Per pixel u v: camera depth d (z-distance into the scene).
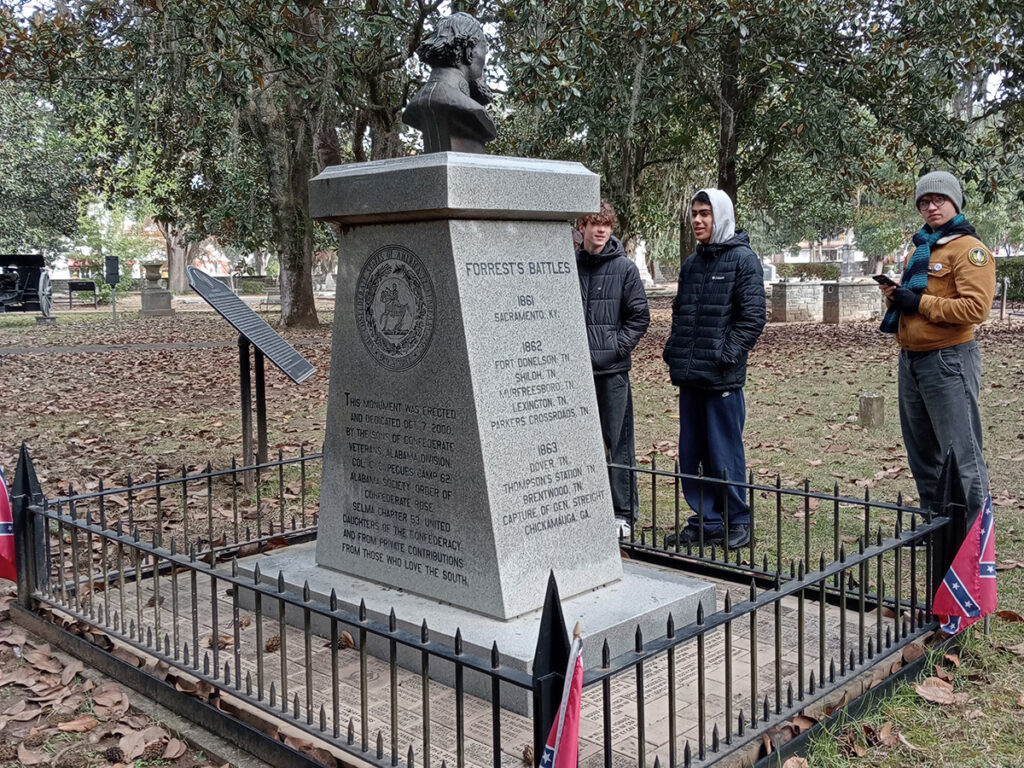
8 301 27.38
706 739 3.16
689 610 4.16
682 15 11.77
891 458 7.75
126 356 17.23
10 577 4.71
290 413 10.92
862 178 16.86
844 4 14.15
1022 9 13.86
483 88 4.39
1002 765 3.08
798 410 10.17
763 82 15.31
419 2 13.92
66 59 13.41
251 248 21.02
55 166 31.48
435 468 4.04
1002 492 6.55
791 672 3.71
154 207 26.22
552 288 4.21
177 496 7.01
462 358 3.87
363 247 4.28
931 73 14.91
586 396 4.29
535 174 3.99
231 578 3.33
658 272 57.19
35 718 3.62
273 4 10.09
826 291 23.88
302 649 4.04
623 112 13.34
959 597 3.76
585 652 3.64
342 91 14.92
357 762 3.02
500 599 3.80
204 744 3.33
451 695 3.60
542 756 2.38
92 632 4.18
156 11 12.05
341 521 4.51
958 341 4.84
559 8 11.95
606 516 4.32
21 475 4.55
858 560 3.46
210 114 16.98
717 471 5.54
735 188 16.83
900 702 3.49
